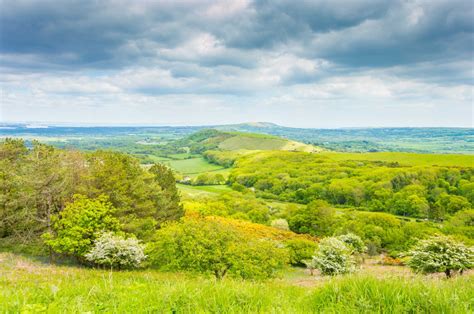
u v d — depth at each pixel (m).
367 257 66.44
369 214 94.38
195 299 6.22
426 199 124.12
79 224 32.91
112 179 41.06
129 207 41.69
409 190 132.38
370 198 137.62
